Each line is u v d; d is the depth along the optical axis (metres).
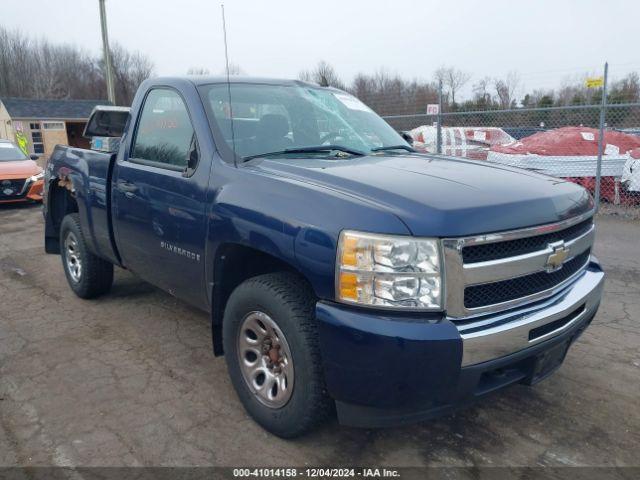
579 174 9.54
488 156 10.52
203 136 3.28
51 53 64.44
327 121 3.89
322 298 2.46
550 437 2.99
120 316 4.73
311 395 2.62
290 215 2.58
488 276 2.40
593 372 3.73
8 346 4.13
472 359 2.35
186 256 3.33
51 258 6.93
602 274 3.26
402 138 4.30
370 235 2.32
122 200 3.93
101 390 3.46
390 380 2.31
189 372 3.70
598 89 12.62
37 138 29.77
